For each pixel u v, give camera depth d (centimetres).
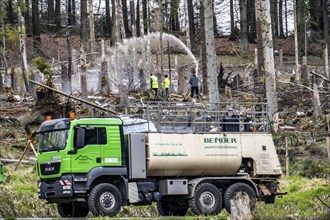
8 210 5147
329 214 4600
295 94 8069
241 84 9200
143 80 9119
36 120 6844
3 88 9094
